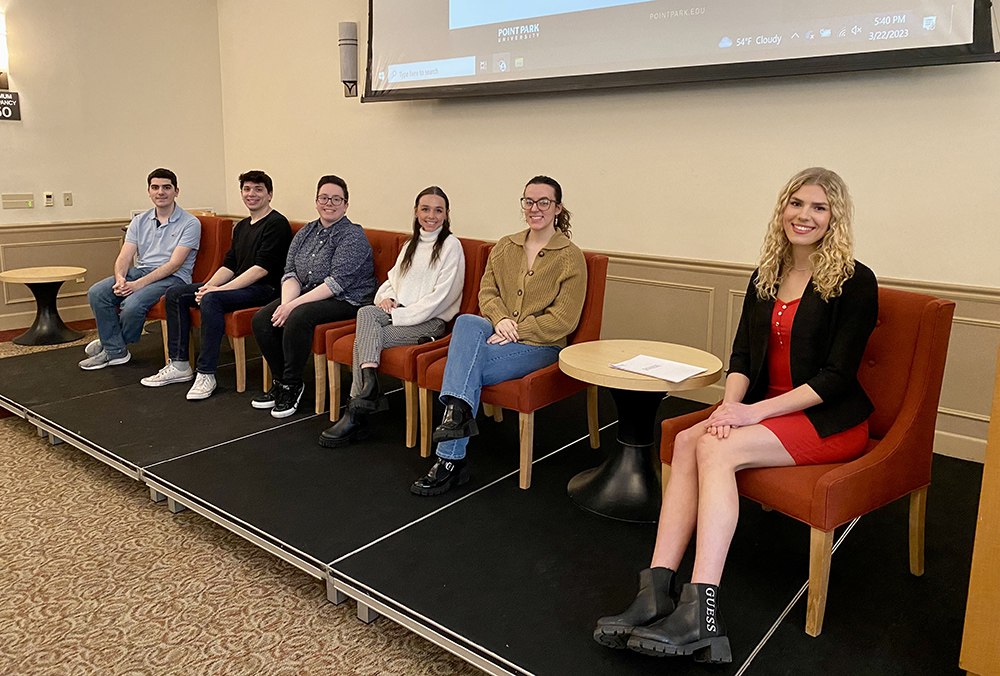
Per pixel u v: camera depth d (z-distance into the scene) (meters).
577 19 3.65
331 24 4.91
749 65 3.13
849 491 1.73
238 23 5.56
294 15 5.12
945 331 1.89
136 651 1.83
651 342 2.66
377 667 1.79
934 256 2.90
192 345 4.44
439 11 4.21
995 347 2.79
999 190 2.72
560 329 2.70
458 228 4.46
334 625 1.95
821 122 3.08
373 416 3.33
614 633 1.64
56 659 1.80
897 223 2.96
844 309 1.90
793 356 1.97
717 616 1.62
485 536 2.24
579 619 1.82
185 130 5.66
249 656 1.82
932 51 2.70
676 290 3.59
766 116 3.22
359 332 2.96
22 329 5.04
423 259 3.18
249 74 5.57
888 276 3.02
